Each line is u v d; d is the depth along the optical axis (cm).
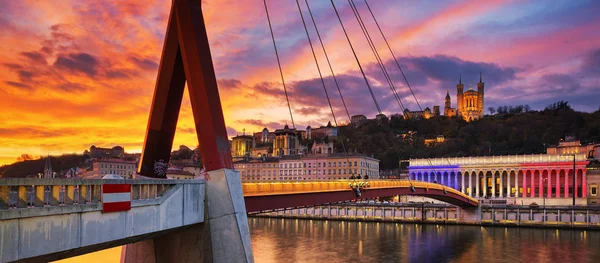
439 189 11212
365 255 9081
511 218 14062
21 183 2055
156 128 3819
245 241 3325
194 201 3266
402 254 9212
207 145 3447
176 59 3734
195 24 3575
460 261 8581
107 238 2481
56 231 2172
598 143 19588
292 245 10206
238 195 3469
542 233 12350
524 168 19075
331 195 6109
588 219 13075
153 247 3612
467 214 14525
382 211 15838
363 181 6850
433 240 11038
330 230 13025
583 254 9200
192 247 3412
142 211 2744
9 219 1945
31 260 2186
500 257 8931
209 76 3559
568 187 18225
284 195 5078
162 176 3838
